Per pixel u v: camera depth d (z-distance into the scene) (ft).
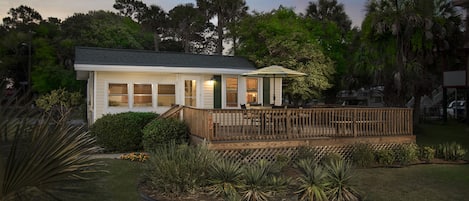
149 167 22.48
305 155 28.37
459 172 28.19
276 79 48.60
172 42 136.05
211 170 21.08
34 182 9.54
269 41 59.16
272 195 20.01
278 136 29.76
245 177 20.38
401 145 34.14
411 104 98.22
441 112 87.76
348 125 33.01
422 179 25.68
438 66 66.28
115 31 92.63
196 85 43.62
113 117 35.06
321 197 19.62
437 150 34.76
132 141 34.53
